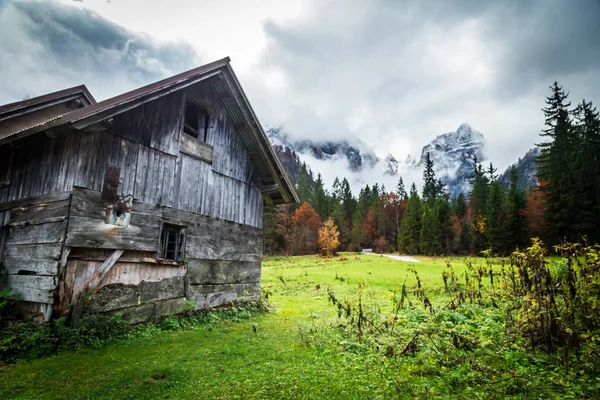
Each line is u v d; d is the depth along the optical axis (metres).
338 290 18.41
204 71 10.53
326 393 4.52
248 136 12.64
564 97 44.69
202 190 10.81
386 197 98.31
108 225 8.00
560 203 39.97
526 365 5.43
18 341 6.41
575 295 6.30
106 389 4.72
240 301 11.75
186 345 7.18
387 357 6.02
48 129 7.43
